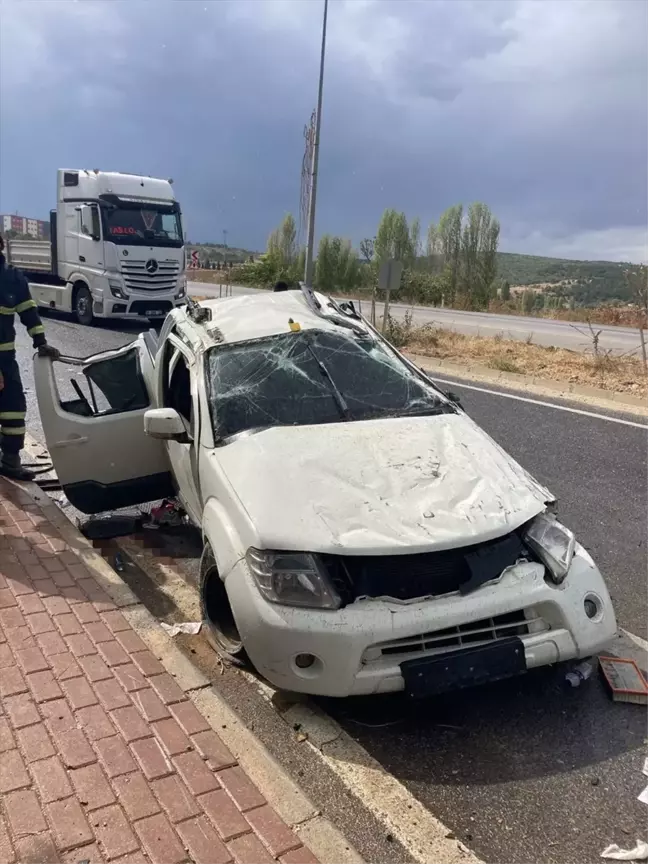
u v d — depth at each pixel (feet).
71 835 8.11
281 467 12.06
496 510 11.34
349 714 11.29
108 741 9.59
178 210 60.23
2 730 9.73
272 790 9.12
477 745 10.58
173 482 17.60
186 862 7.82
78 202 58.54
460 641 10.47
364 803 9.43
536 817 9.21
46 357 17.01
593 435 27.48
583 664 12.19
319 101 62.39
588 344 60.85
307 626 10.17
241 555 11.02
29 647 11.72
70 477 17.33
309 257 65.72
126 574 15.99
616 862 8.53
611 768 10.09
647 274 50.34
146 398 17.90
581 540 17.88
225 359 15.16
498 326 80.43
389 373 15.53
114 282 57.00
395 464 12.25
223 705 10.66
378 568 10.53
